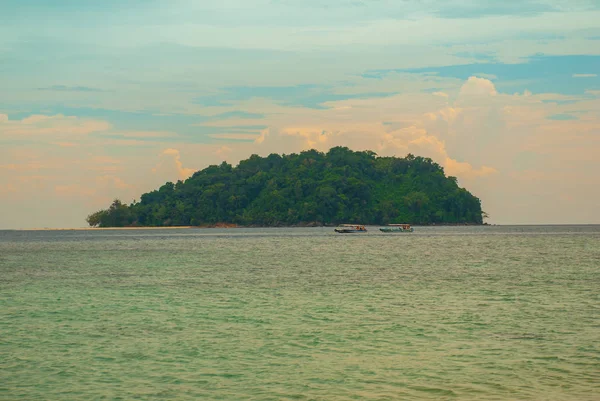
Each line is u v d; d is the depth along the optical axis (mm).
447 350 29969
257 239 183500
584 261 85688
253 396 23594
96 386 24781
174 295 49969
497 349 30078
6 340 32656
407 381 25188
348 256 100250
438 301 45750
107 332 34594
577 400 22844
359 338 32688
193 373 26469
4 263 89000
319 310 41750
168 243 160500
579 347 30359
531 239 169625
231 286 56312
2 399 23297
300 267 78125
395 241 161125
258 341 32094
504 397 23234
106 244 159625
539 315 39250
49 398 23406
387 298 47500
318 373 26359
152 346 31125
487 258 93375
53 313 41125
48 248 140000
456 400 22984
